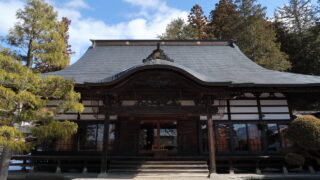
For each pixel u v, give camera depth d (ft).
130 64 48.52
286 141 38.88
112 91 34.19
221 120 40.01
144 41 59.62
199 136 39.99
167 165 34.68
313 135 27.04
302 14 88.17
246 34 79.20
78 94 24.80
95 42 59.82
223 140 39.17
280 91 38.99
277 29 93.50
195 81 33.04
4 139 19.42
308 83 36.68
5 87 21.25
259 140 39.17
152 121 41.78
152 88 34.94
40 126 22.48
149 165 34.73
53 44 24.86
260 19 82.69
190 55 53.67
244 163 38.63
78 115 40.14
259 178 31.73
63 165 36.58
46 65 26.21
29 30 24.72
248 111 40.50
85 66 47.37
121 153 39.52
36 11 24.86
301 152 30.45
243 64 49.24
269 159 37.11
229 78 40.14
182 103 40.45
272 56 73.82
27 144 22.17
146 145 41.06
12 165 36.55
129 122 41.29
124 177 31.01
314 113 44.47
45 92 24.14
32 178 33.63
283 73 44.55
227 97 39.91
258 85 36.29
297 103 45.93
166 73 33.73
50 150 38.47
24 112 21.79
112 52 55.62
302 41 81.92
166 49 57.16
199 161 35.50
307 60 79.61
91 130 39.70
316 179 32.09
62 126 23.09
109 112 34.06
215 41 59.77
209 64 48.73
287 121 39.88
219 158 35.78
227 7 91.61
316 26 80.28
